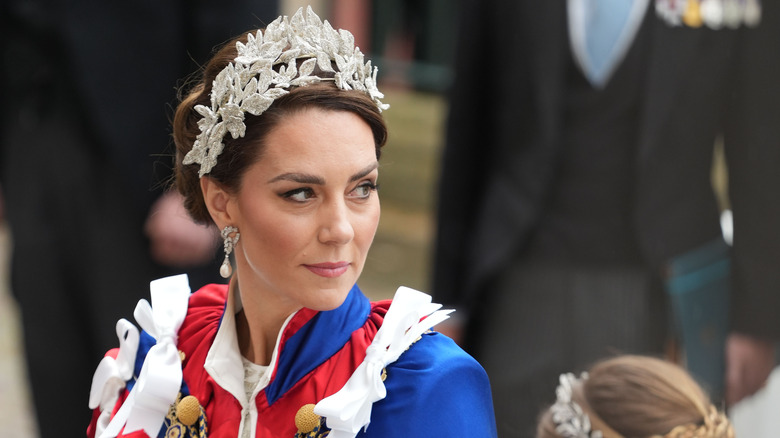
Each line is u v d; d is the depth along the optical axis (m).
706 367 5.43
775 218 5.38
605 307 5.46
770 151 5.39
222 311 3.06
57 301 6.18
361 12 11.77
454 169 5.86
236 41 2.80
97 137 6.05
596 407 3.66
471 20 5.71
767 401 5.46
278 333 2.84
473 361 2.73
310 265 2.59
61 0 6.00
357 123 2.57
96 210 6.12
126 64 6.04
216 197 2.74
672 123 5.38
